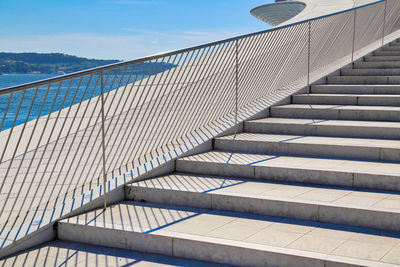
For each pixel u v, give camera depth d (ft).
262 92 23.58
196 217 13.60
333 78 25.91
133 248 12.57
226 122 20.89
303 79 26.63
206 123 21.62
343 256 10.25
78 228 13.32
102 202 15.02
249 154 18.12
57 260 11.98
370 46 33.99
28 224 13.29
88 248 12.86
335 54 30.42
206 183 15.69
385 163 15.87
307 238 11.56
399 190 14.01
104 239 12.98
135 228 12.73
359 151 16.69
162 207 14.78
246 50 21.36
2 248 12.04
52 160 20.07
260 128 20.43
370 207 12.33
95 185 16.05
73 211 14.06
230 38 18.54
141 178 16.30
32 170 18.75
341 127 18.89
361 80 25.14
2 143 23.24
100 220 13.55
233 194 14.07
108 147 21.22
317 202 12.96
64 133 24.61
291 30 24.47
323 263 10.11
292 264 10.48
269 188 14.83
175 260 11.78
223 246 11.30
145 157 17.65
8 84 221.87
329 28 28.48
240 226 12.67
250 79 22.31
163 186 15.34
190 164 17.29
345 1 85.97
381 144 16.90
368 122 19.69
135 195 15.62
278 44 23.68
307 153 17.53
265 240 11.49
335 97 22.75
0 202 15.05
